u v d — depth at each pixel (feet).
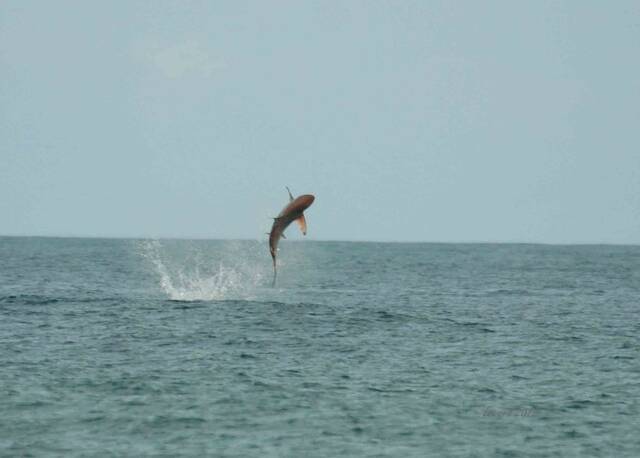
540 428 264.93
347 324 469.57
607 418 276.21
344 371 338.54
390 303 610.24
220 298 624.18
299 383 315.17
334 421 268.41
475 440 252.83
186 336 415.03
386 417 273.13
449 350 391.65
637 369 352.28
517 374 339.36
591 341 426.10
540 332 456.86
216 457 235.40
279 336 421.18
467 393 305.32
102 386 305.12
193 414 273.13
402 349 391.65
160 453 237.86
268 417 271.28
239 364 347.97
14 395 290.15
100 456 234.58
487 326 478.18
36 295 618.44
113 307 533.55
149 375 323.37
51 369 330.75
